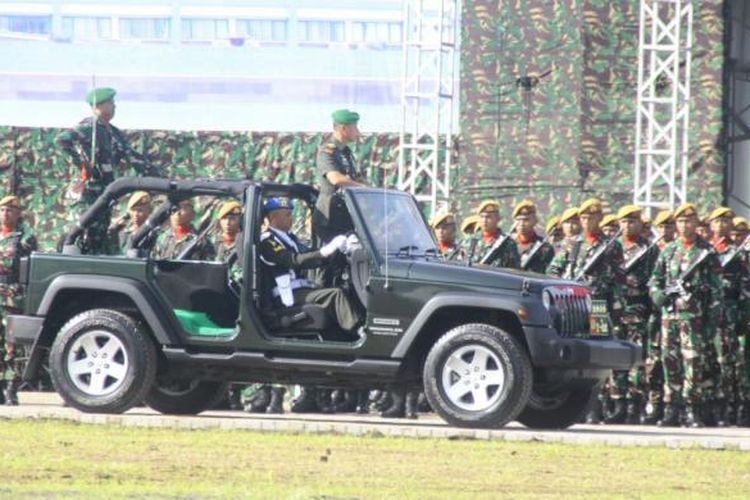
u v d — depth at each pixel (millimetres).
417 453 30969
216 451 30391
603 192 59594
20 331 37906
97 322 37156
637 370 44906
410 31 59875
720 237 46656
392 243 37375
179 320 37250
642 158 59375
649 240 45406
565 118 59938
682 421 44688
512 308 35969
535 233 44906
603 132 59844
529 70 60438
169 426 34844
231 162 58812
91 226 41000
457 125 61656
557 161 59969
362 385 37500
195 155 58844
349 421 40062
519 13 60500
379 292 36594
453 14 60531
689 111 58906
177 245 44875
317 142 58594
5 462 27969
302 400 46531
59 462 28141
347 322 36969
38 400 45906
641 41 56969
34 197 58219
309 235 39812
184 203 45000
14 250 43000
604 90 59844
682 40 59312
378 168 59188
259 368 37188
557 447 32812
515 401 35719
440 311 36562
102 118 43750
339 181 38156
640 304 44938
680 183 58812
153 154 59031
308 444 31984
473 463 29594
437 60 58500
